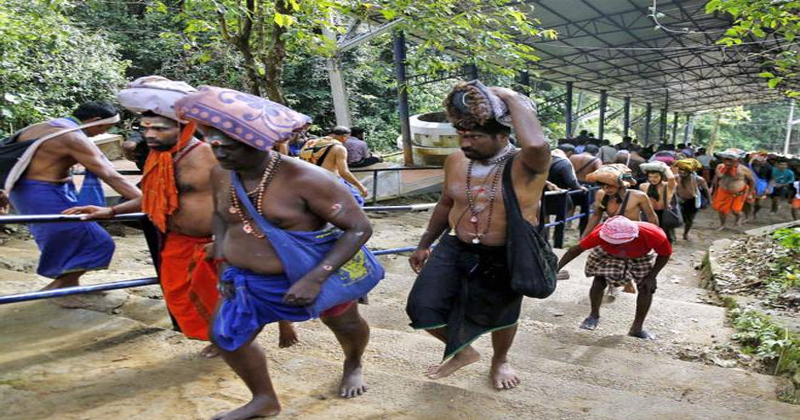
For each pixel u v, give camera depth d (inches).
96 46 483.2
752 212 628.4
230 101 95.7
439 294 125.6
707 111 2062.0
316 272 103.2
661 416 119.3
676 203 333.1
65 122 159.8
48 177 160.1
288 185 103.0
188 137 128.8
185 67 584.1
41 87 419.2
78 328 152.1
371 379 128.6
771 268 258.1
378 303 230.4
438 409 116.3
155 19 621.6
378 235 372.8
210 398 117.4
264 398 109.5
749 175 515.5
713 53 967.6
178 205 130.0
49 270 167.3
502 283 126.3
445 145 596.1
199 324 136.0
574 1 632.4
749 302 222.4
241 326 104.1
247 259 105.5
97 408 111.2
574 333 203.8
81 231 164.9
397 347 163.0
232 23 335.0
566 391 132.9
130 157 196.4
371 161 489.4
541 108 1163.9
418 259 141.3
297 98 712.4
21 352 135.9
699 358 183.5
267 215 103.3
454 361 129.4
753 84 1341.0
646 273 196.1
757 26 272.1
